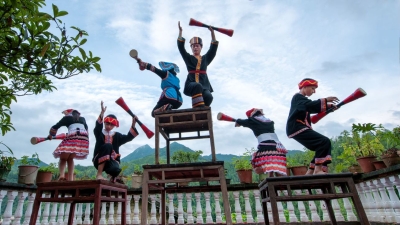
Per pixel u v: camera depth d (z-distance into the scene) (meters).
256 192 5.50
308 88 3.70
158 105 4.14
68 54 3.30
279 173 3.64
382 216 4.27
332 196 2.95
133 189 5.93
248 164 5.70
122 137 3.99
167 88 4.13
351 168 5.12
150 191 5.80
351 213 4.93
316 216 5.21
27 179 4.78
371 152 4.71
